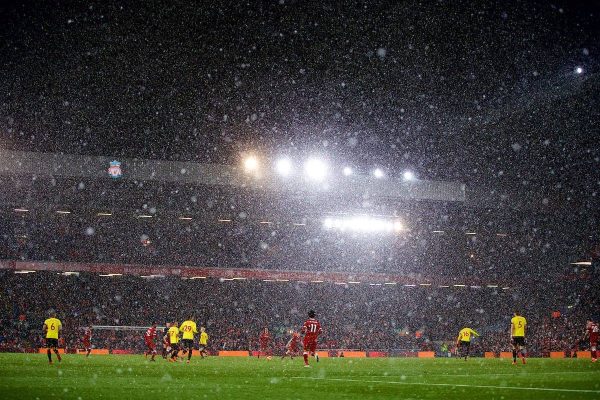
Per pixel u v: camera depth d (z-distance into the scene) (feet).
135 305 194.90
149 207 171.63
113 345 165.37
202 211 175.63
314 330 76.48
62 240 196.13
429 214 187.93
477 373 57.62
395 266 210.18
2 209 176.76
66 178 163.73
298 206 183.32
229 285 211.61
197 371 64.64
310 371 64.80
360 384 44.27
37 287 191.42
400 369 68.39
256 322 193.47
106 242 199.41
